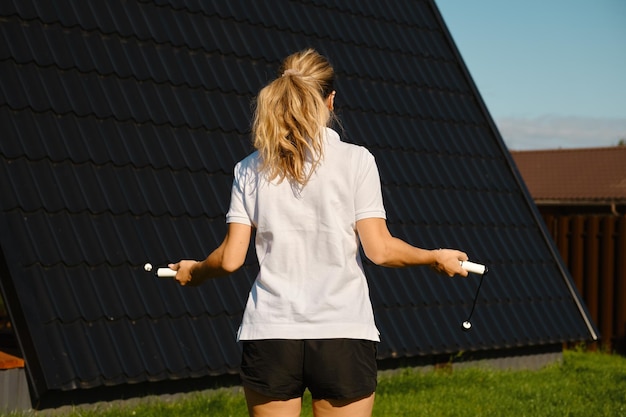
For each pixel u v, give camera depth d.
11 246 7.16
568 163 24.84
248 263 8.57
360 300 3.36
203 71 9.47
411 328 9.11
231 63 9.78
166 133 8.74
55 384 6.69
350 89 10.62
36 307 6.97
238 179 3.50
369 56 11.18
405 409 7.71
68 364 6.85
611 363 12.24
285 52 10.31
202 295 8.01
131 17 9.31
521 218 11.09
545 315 10.41
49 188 7.64
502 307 10.09
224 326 7.92
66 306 7.13
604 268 13.95
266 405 3.34
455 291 9.83
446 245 10.02
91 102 8.38
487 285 10.14
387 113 10.73
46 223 7.45
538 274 10.76
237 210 3.47
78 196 7.75
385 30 11.70
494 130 11.63
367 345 3.36
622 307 13.75
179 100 9.05
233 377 8.12
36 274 7.14
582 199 21.11
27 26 8.47
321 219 3.36
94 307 7.27
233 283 8.30
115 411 7.16
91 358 6.98
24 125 7.85
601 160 24.42
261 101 3.42
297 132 3.36
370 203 3.41
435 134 11.05
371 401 3.37
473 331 9.54
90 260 7.49
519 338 9.93
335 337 3.27
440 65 11.91
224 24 10.08
